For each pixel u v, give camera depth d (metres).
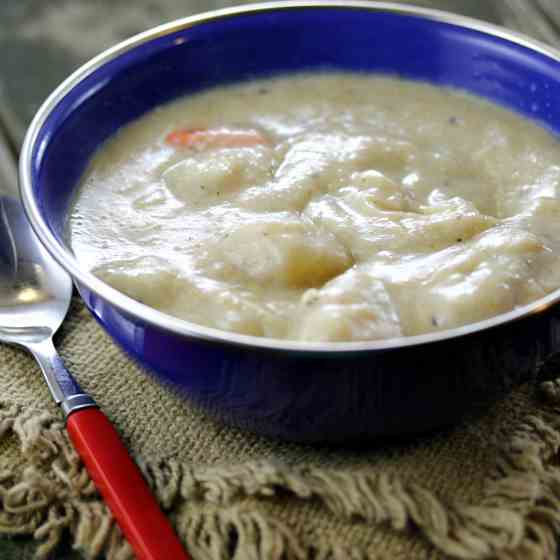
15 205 0.47
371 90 0.50
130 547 0.39
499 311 0.39
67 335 0.44
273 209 0.43
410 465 0.40
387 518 0.38
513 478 0.39
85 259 0.43
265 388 0.37
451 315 0.39
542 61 0.47
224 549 0.38
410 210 0.44
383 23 0.49
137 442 0.41
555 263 0.41
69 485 0.40
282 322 0.40
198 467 0.40
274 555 0.38
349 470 0.39
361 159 0.45
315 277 0.41
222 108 0.49
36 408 0.42
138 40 0.47
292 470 0.39
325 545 0.39
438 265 0.41
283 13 0.49
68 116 0.45
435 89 0.49
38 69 0.57
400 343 0.36
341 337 0.38
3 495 0.40
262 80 0.50
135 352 0.39
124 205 0.45
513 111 0.48
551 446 0.40
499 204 0.45
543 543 0.38
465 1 0.60
